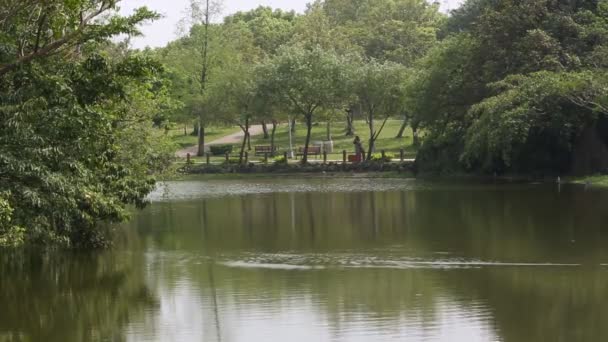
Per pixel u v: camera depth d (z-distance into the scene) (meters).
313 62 67.38
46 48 19.84
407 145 78.75
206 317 18.66
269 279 22.19
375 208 38.41
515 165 52.41
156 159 35.47
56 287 22.06
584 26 51.16
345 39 101.31
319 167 65.25
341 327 17.53
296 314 18.62
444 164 57.97
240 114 70.44
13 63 19.39
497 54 53.19
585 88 43.56
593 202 36.56
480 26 54.88
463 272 22.36
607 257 23.72
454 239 27.77
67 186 19.81
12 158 18.31
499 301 19.25
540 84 45.09
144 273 23.50
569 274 21.73
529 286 20.55
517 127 44.44
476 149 47.84
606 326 17.22
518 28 52.88
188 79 73.12
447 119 57.72
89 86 20.72
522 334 16.81
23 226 19.20
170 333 17.62
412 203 39.78
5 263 25.48
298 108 67.56
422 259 24.34
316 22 107.50
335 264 24.00
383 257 24.88
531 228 29.53
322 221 34.19
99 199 22.88
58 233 22.58
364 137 84.81
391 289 20.64
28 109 18.72
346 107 71.81
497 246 26.05
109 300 20.50
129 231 32.16
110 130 22.33
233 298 20.23
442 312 18.44
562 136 46.66
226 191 51.38
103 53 22.89
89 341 17.27
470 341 16.45
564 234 27.89
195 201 44.88
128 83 22.52
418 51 103.44
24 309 19.89
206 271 23.53
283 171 66.00
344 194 46.62
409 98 61.44
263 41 119.44
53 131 19.08
